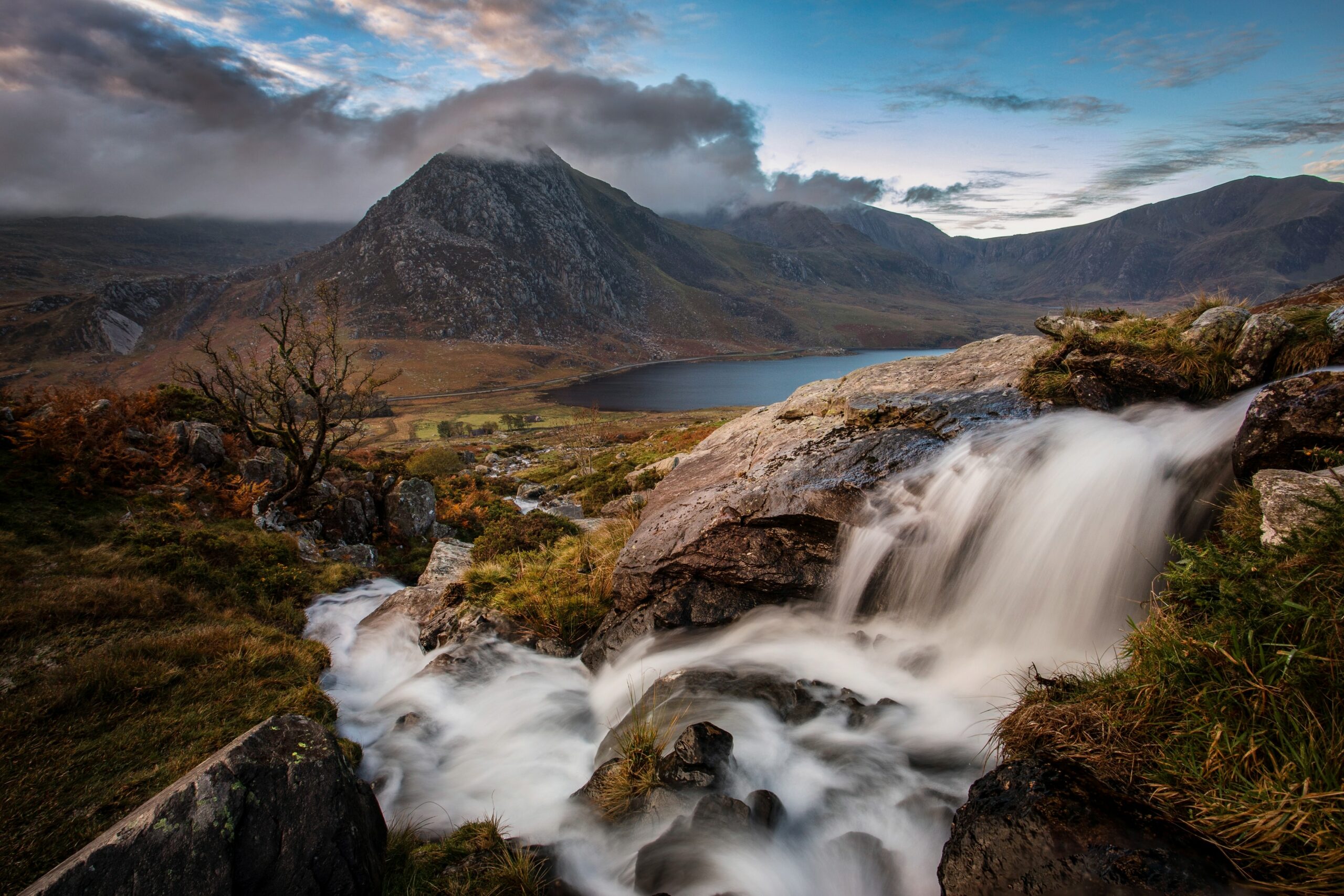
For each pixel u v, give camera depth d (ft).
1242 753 10.16
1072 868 9.84
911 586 22.22
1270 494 14.17
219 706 24.20
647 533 27.71
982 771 15.24
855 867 13.55
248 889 11.92
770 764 16.96
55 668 24.93
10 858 16.21
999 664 19.52
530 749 21.20
